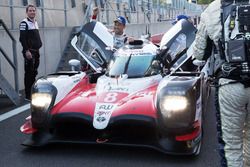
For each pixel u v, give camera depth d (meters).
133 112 4.36
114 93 4.80
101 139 4.49
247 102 2.87
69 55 11.93
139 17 22.14
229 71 2.84
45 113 4.59
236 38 2.81
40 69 10.88
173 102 4.23
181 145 4.32
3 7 10.80
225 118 2.94
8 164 4.31
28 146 4.74
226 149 2.99
